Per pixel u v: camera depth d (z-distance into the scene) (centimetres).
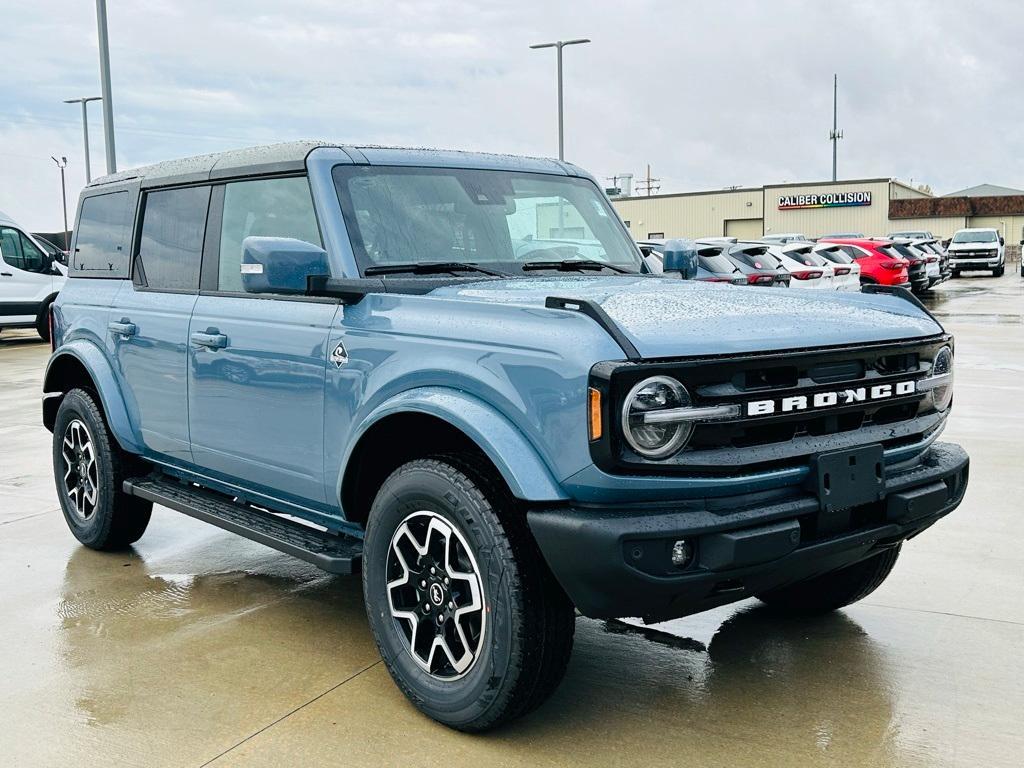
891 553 394
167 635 408
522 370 295
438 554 324
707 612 433
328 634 409
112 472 501
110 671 372
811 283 1919
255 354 394
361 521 369
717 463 287
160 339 453
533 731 322
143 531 524
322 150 394
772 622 419
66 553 528
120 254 507
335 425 359
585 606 289
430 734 321
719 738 316
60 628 417
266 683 361
